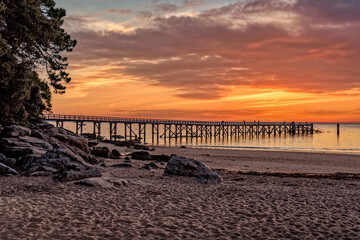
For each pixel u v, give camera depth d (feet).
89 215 24.49
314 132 396.57
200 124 261.65
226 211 27.02
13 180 36.94
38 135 59.06
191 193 34.30
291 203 30.50
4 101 60.95
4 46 50.21
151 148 127.85
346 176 56.18
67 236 19.93
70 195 30.71
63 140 65.87
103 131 498.28
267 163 84.43
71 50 71.56
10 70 54.29
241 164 80.74
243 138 284.41
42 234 20.04
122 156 87.81
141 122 219.20
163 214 25.55
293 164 83.71
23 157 45.91
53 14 69.36
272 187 41.01
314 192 37.19
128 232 20.92
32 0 56.75
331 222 24.20
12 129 55.01
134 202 29.14
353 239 20.48
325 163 87.10
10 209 25.14
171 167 45.39
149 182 40.52
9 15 52.85
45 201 28.12
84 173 38.78
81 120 190.90
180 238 20.15
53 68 69.72
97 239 19.58
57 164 43.16
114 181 36.91
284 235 21.12
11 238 19.19
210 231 21.66
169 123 238.48
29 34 55.11
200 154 109.09
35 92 80.74
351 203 31.14
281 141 232.73
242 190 37.01
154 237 20.20
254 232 21.65
